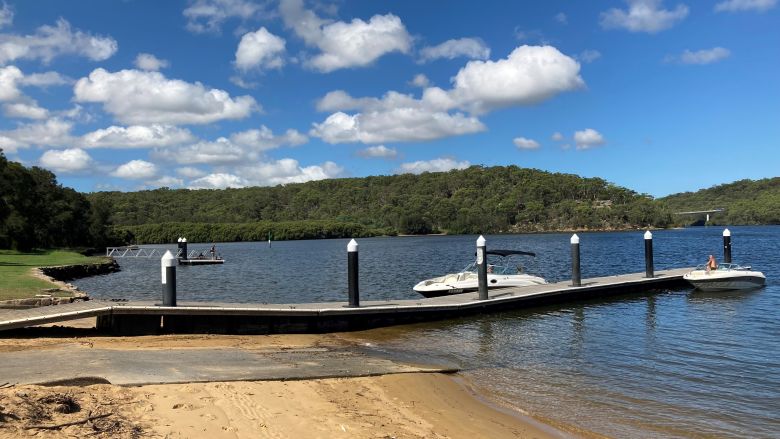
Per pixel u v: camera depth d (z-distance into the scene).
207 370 9.91
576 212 168.88
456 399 9.72
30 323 13.20
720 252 57.53
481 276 20.36
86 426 6.42
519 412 9.19
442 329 17.34
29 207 73.06
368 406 8.77
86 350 11.24
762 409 9.39
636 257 53.06
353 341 15.41
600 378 11.28
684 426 8.62
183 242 58.38
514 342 15.16
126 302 16.41
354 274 17.69
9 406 6.61
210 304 17.03
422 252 71.44
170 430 6.70
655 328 16.91
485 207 183.12
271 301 25.61
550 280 33.16
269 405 8.16
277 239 163.25
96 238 100.25
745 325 17.19
